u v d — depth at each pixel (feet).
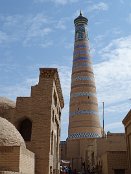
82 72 200.44
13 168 59.57
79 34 212.02
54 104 104.68
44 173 86.89
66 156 202.80
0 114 92.17
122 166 105.91
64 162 184.34
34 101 93.45
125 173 105.40
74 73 203.21
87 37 213.05
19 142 68.08
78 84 198.49
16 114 92.79
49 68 95.35
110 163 106.32
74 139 187.93
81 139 185.88
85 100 193.98
